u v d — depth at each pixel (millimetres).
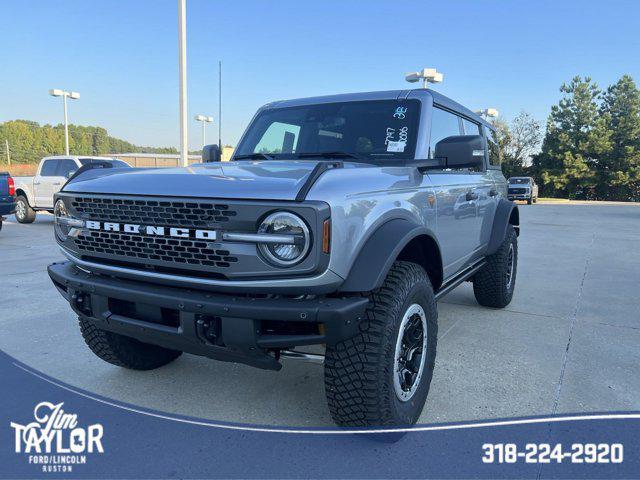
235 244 2281
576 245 11039
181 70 12078
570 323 4934
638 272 7750
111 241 2652
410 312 2711
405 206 2873
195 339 2406
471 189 4172
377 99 3742
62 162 13977
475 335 4531
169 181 2535
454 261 3939
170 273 2500
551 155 47156
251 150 3994
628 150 44562
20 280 6730
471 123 4668
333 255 2229
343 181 2430
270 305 2244
